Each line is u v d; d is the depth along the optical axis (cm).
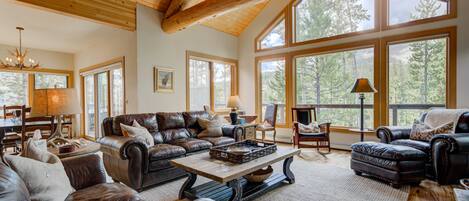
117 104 562
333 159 433
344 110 529
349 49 516
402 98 468
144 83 478
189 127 446
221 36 648
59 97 234
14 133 458
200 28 593
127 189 182
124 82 505
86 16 400
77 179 193
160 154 309
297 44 581
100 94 630
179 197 261
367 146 329
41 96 230
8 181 112
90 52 644
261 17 645
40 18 446
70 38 561
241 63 690
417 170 295
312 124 498
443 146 294
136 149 287
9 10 413
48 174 154
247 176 278
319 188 296
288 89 597
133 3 464
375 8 486
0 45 607
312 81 573
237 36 696
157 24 504
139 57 471
